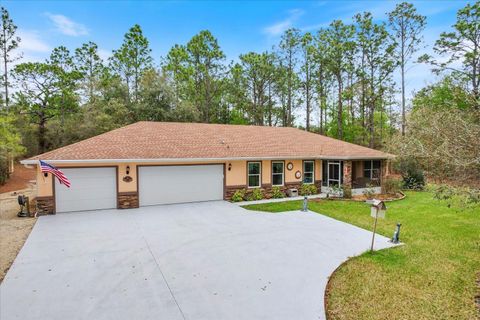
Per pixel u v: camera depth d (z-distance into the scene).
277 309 5.34
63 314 5.07
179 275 6.66
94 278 6.46
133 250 8.20
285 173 17.45
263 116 37.72
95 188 13.12
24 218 11.73
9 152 21.53
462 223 11.26
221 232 9.98
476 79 22.22
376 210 8.17
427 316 5.21
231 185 16.02
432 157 6.51
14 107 29.33
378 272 6.93
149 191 14.19
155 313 5.13
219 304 5.46
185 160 13.98
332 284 6.33
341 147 19.45
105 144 13.88
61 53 32.22
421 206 14.42
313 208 13.96
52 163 11.88
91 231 9.98
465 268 7.17
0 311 5.15
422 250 8.37
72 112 32.09
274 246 8.62
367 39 29.95
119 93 31.22
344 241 9.12
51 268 6.98
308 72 35.03
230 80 37.00
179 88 34.62
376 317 5.16
